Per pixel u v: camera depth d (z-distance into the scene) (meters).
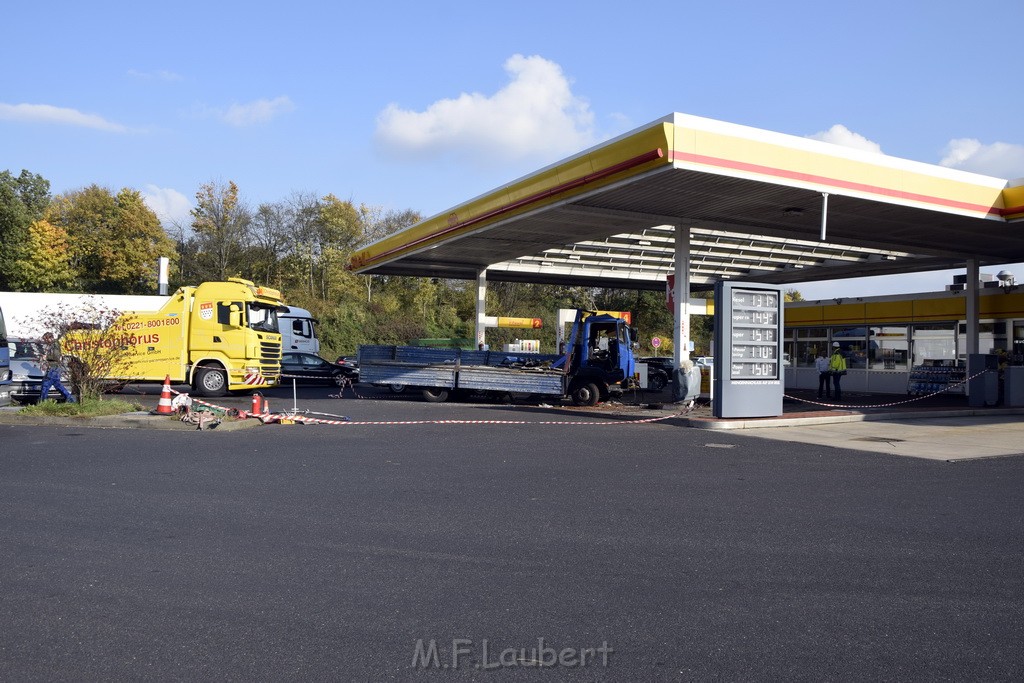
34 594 5.25
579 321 21.77
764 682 4.05
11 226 48.00
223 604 5.09
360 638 4.57
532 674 4.12
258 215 55.84
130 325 23.25
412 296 54.56
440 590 5.41
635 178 14.96
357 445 12.52
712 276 31.05
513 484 9.23
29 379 18.36
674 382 19.48
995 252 23.62
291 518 7.39
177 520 7.26
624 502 8.30
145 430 14.38
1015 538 6.96
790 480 9.84
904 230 20.05
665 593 5.39
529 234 20.95
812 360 30.78
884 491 9.19
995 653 4.43
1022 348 24.22
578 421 16.89
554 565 6.00
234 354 23.12
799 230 20.58
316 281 55.66
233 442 12.78
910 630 4.77
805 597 5.34
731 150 14.59
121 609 4.99
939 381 25.28
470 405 21.61
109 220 53.22
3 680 3.98
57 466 10.08
